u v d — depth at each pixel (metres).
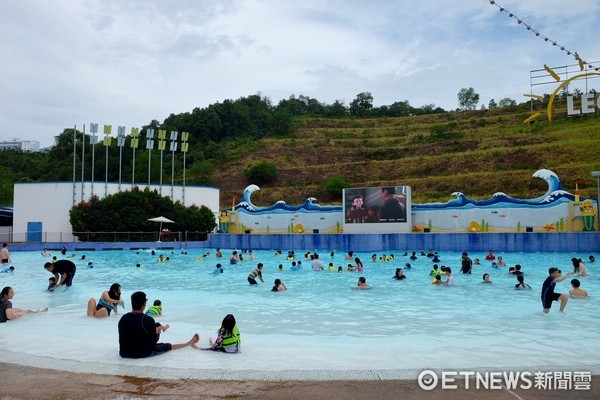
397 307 12.73
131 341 7.09
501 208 33.84
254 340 8.69
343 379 5.90
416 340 8.73
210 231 45.28
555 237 29.20
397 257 27.80
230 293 15.53
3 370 6.40
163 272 22.22
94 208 39.72
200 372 6.22
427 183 60.53
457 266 23.02
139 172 69.69
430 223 35.44
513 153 64.06
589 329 9.65
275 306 13.00
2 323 10.32
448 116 99.94
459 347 7.89
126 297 14.73
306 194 66.00
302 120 108.75
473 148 71.56
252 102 114.44
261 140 91.56
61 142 78.75
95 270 23.27
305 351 7.56
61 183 42.25
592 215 30.80
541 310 11.95
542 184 53.16
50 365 6.62
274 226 39.91
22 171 80.31
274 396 5.32
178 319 11.21
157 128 95.00
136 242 37.22
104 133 43.34
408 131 92.12
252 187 41.44
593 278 18.11
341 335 9.41
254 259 28.42
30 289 16.45
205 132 95.19
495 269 21.48
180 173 77.06
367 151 80.50
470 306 12.73
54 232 42.09
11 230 43.22
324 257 28.73
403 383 5.73
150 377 6.07
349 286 16.92
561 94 94.25
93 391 5.54
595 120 69.94
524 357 7.14
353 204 35.69
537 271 20.92
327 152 83.81
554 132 69.31
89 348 7.74
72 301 13.79
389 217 34.81
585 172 53.66
